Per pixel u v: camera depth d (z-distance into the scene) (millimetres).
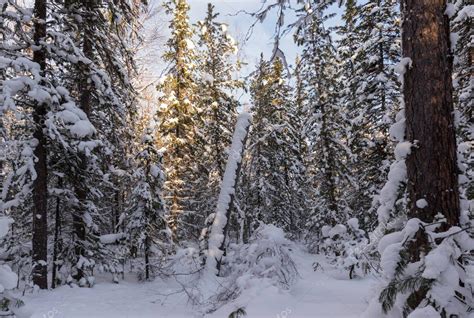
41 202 11297
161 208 15711
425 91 4770
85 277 12602
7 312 5090
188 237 23688
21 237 12008
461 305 3918
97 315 8867
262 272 9891
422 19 4867
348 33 17312
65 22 11672
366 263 6926
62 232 13031
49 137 11383
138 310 9633
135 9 13844
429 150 4676
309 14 5812
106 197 16219
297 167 25984
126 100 14297
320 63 19312
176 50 20984
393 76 15602
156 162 16094
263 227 11641
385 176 15578
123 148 15375
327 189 20375
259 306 7992
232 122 22922
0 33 10266
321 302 8117
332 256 17406
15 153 10594
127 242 14898
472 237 4531
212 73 22453
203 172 23203
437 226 4438
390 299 4340
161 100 21219
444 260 3955
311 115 20469
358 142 16984
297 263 13266
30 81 9992
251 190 23250
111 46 13500
